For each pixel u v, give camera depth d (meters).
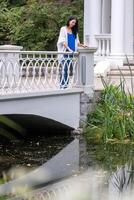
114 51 21.50
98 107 16.20
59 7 29.80
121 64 21.31
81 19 29.55
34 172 11.88
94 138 15.23
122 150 13.95
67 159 12.97
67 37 15.86
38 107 14.52
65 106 15.45
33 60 14.34
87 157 13.19
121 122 15.13
